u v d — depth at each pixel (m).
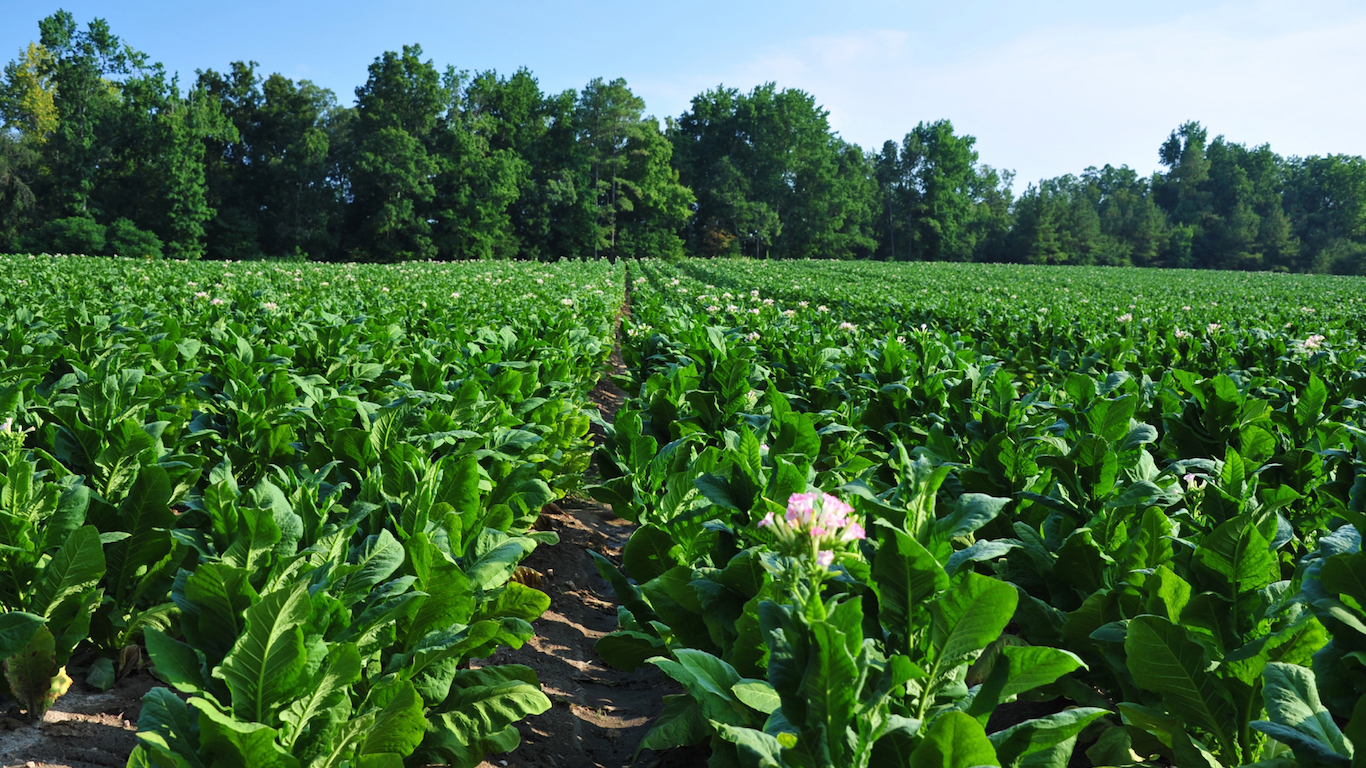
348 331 8.23
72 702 3.17
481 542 3.42
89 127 66.56
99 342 7.12
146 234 65.81
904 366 7.07
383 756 2.43
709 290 27.62
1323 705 2.16
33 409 4.64
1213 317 17.03
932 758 1.87
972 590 1.95
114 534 3.29
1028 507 3.77
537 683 3.67
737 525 3.21
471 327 10.50
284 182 77.19
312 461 4.15
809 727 1.83
